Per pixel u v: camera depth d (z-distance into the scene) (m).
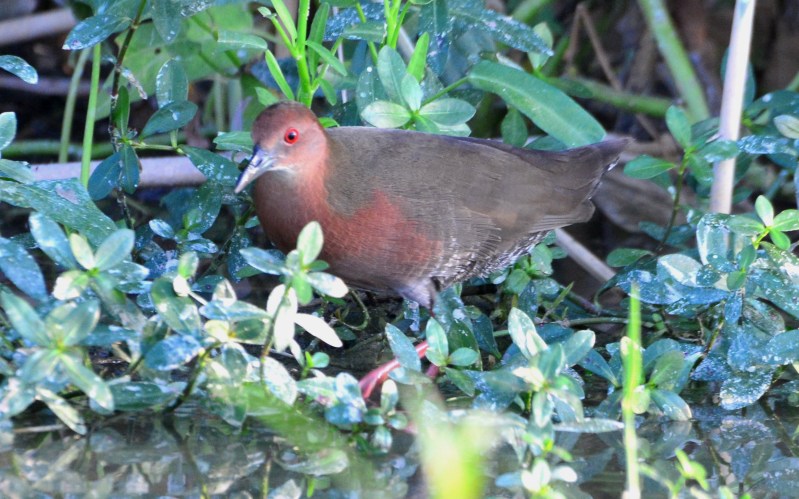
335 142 8.75
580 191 9.74
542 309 10.31
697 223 9.59
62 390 7.85
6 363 7.47
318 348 9.63
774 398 8.82
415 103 9.11
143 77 11.94
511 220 9.26
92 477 6.98
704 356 8.92
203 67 12.04
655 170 9.38
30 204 8.34
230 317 7.07
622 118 13.80
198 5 9.25
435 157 8.99
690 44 13.76
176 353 7.04
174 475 7.06
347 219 8.64
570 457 6.92
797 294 8.43
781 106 10.62
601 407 8.06
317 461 7.33
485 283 10.58
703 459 7.64
